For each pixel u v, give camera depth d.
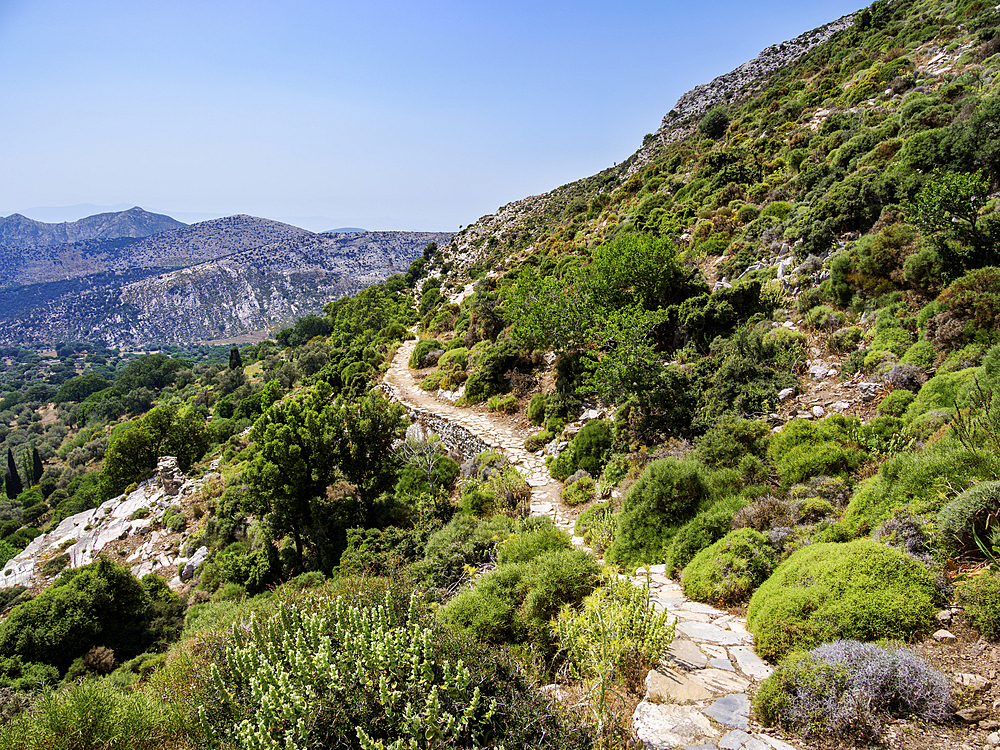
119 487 34.81
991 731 3.36
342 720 3.83
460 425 18.67
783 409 11.28
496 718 3.92
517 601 6.41
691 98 82.31
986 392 7.37
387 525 15.44
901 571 4.93
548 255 42.44
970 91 18.25
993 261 10.47
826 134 27.06
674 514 8.70
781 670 4.15
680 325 16.20
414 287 92.56
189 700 4.95
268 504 17.81
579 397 16.91
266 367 82.00
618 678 4.62
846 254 13.58
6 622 14.84
